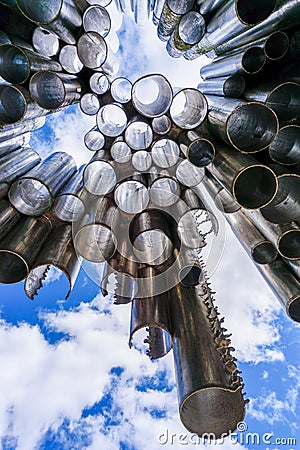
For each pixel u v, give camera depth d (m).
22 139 3.19
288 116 2.23
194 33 2.77
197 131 2.35
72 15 2.30
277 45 2.27
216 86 2.77
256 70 2.40
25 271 2.09
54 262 2.06
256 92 2.40
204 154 2.19
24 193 2.39
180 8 2.59
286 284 2.36
